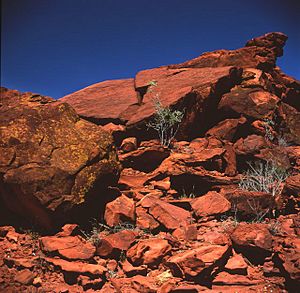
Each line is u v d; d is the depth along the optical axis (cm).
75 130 739
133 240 642
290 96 1327
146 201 726
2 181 670
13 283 568
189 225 675
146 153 882
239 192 743
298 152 1031
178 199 795
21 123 716
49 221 663
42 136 705
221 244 620
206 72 1138
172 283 565
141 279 582
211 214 715
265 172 878
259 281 580
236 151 962
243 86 1142
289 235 646
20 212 694
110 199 726
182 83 1106
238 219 732
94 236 657
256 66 1261
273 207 741
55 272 595
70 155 696
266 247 614
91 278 580
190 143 1013
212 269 582
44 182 654
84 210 703
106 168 719
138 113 1038
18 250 629
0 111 750
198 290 558
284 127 1134
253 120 1060
